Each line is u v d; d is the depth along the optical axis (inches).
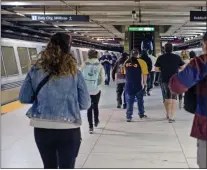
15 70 638.5
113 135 290.2
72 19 606.9
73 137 131.2
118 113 401.4
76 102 133.0
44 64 131.4
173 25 948.6
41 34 1062.4
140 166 208.2
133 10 613.9
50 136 129.4
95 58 301.6
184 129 312.3
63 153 131.7
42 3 491.8
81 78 135.4
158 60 343.0
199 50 1264.8
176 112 404.8
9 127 320.5
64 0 468.4
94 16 721.0
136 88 347.3
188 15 697.0
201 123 115.5
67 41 134.3
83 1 476.4
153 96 568.1
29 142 265.3
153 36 964.6
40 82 130.8
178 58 339.6
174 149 246.2
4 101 540.7
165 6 586.9
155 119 363.3
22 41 717.3
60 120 128.7
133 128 318.7
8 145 256.5
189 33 1262.3
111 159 223.0
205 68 113.7
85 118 369.1
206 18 560.4
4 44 608.4
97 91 303.7
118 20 783.1
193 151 240.8
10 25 777.6
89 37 1494.8
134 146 254.7
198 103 117.0
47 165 133.2
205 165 114.8
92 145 257.6
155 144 260.2
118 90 440.1
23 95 133.6
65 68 130.1
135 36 970.1
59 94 129.8
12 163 214.7
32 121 131.2
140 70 344.5
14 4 495.8
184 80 114.7
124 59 432.8
